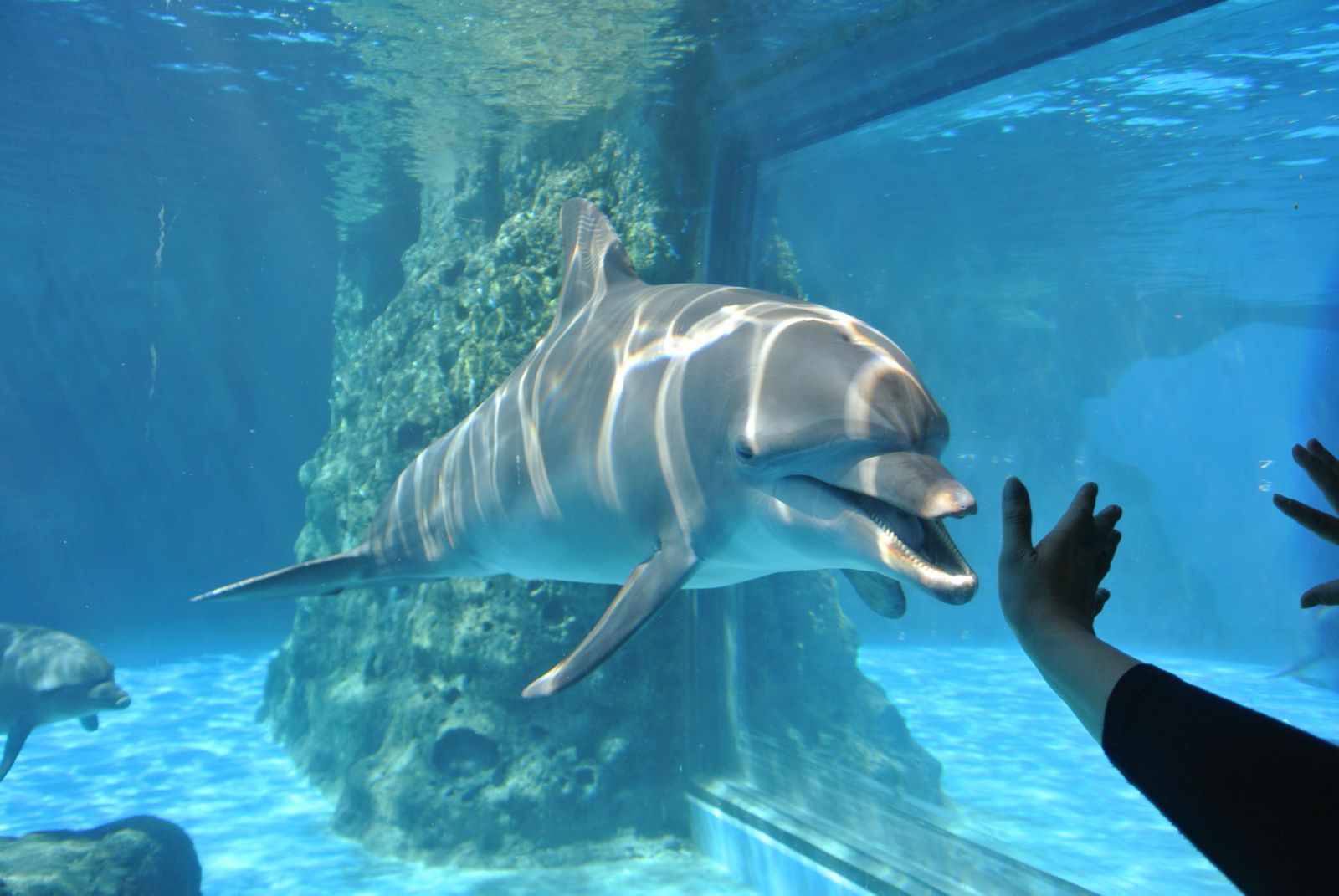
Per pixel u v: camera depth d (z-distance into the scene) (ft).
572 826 28.66
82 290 96.02
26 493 96.84
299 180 59.41
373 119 43.47
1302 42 33.27
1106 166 51.75
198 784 38.22
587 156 34.60
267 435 108.68
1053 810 32.60
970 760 41.27
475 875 27.45
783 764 31.17
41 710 29.96
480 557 18.35
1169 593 99.60
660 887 26.53
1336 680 60.39
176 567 101.30
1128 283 81.00
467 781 29.17
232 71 42.42
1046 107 41.42
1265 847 2.24
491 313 32.81
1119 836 29.04
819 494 10.43
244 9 34.91
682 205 31.32
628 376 14.24
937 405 10.50
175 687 57.88
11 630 31.68
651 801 29.48
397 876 27.78
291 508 109.60
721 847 27.94
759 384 11.52
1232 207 56.80
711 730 30.55
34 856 22.53
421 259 45.14
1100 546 3.93
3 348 96.22
